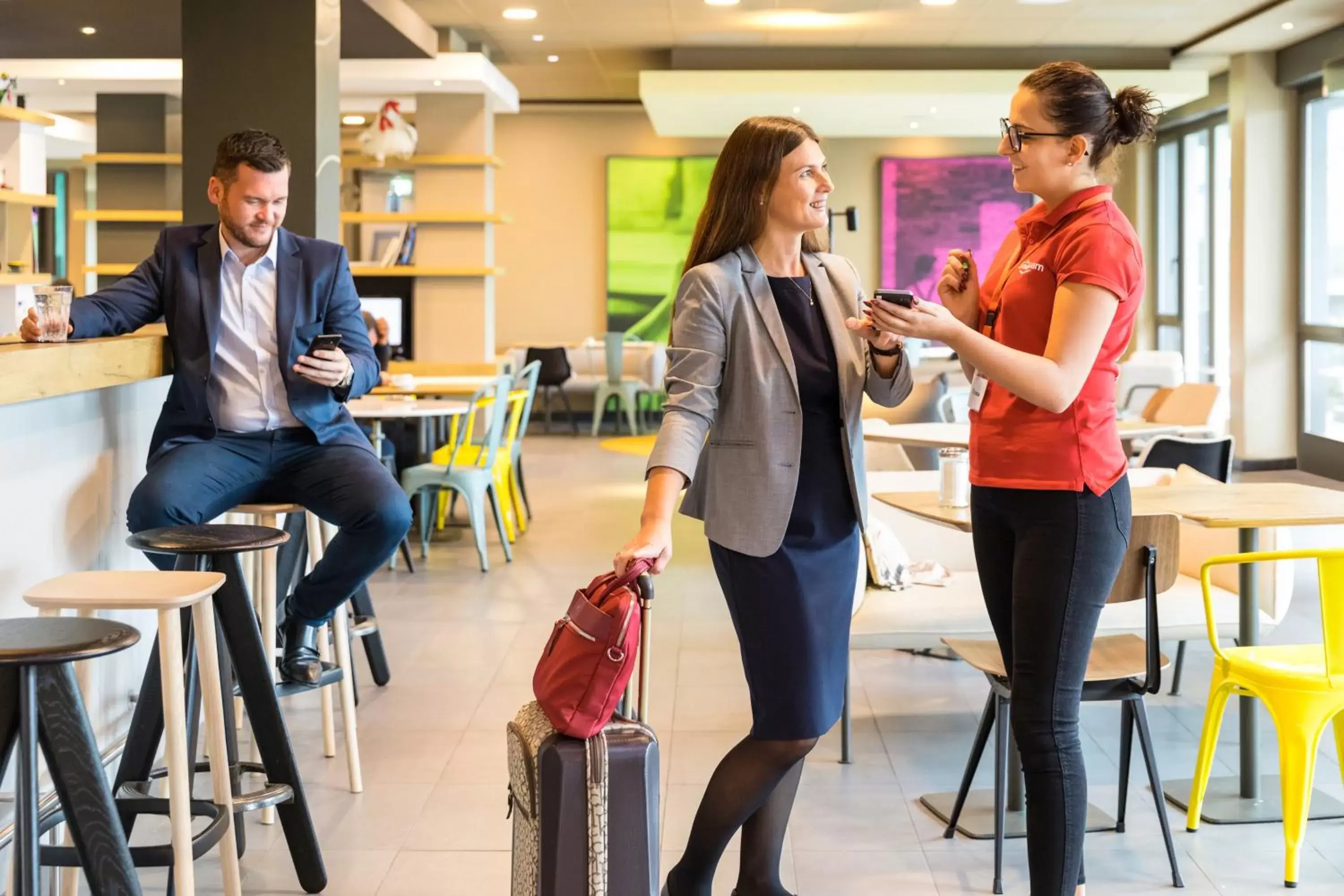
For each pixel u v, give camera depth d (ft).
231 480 11.71
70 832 7.29
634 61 41.01
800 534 8.38
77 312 11.30
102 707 12.20
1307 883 10.52
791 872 10.85
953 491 13.17
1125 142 8.34
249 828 11.85
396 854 11.25
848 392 8.39
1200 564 14.89
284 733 10.14
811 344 8.46
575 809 7.20
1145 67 38.17
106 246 41.34
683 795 12.62
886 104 39.78
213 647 8.91
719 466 8.42
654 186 53.11
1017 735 8.38
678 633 19.08
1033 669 8.29
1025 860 11.03
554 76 44.42
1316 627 18.93
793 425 8.29
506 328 53.83
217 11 17.04
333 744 13.83
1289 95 38.27
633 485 35.14
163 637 8.11
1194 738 14.14
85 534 11.64
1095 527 8.17
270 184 11.68
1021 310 8.32
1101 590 8.27
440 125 35.37
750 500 8.27
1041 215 8.46
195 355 11.84
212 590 8.36
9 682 6.76
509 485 27.99
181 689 8.20
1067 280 7.99
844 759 13.57
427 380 30.27
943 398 28.40
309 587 11.82
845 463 8.46
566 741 7.28
